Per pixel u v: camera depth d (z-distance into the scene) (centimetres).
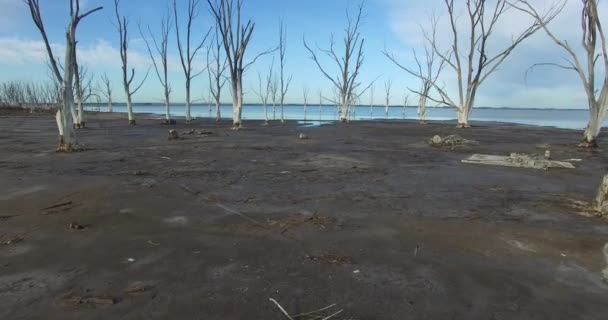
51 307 338
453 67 2944
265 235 523
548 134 2427
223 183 850
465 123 2923
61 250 465
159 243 491
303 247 483
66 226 552
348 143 1748
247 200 705
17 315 325
